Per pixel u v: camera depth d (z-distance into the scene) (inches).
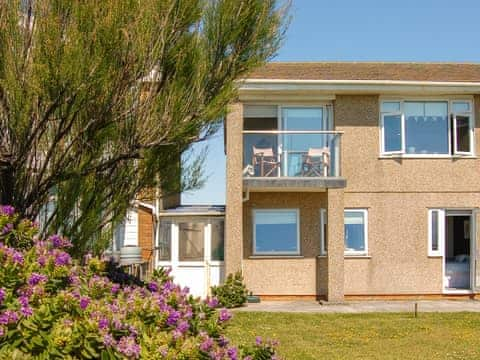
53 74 227.1
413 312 630.5
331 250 729.6
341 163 757.9
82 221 286.8
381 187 767.1
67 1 235.3
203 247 779.4
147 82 258.4
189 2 262.2
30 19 240.4
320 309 663.1
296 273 759.1
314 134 753.0
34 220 271.4
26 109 234.7
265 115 772.0
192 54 269.3
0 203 259.3
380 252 763.4
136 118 258.1
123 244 733.3
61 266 204.7
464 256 787.4
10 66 233.9
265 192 767.1
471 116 776.3
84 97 236.8
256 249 762.8
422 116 776.3
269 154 742.5
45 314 177.0
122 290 232.4
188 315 217.9
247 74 288.8
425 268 764.6
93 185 287.6
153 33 249.0
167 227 782.5
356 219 767.7
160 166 298.7
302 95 762.2
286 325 545.0
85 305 188.7
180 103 258.4
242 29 275.1
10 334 170.6
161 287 254.2
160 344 187.6
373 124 768.3
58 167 260.7
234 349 219.0
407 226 766.5
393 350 438.9
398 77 794.2
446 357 416.5
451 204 770.2
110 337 176.9
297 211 765.9
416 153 774.5
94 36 231.9
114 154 266.4
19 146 246.1
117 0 236.5
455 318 587.8
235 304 687.7
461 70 839.1
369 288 759.1
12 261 194.5
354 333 506.3
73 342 173.6
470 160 775.1
